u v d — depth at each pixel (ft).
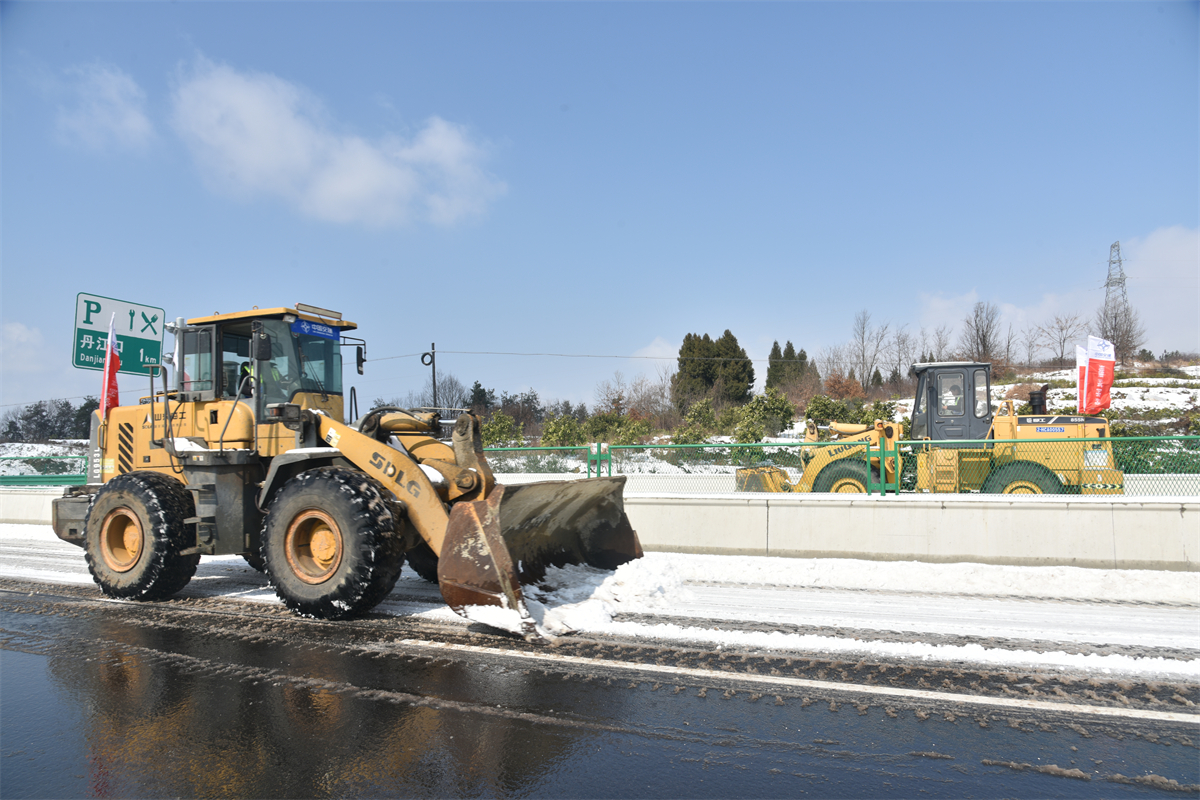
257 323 21.44
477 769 10.14
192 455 21.75
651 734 11.28
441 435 23.13
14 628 18.22
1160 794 9.36
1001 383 124.88
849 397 140.56
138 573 21.09
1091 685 13.37
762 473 31.53
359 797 9.39
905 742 10.96
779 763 10.29
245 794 9.50
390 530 18.30
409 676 14.06
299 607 18.63
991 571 23.43
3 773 10.18
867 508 27.27
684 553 29.63
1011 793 9.39
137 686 13.69
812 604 19.81
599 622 17.72
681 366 166.20
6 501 48.29
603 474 32.89
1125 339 138.92
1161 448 27.22
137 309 52.60
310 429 20.97
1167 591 21.16
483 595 16.87
